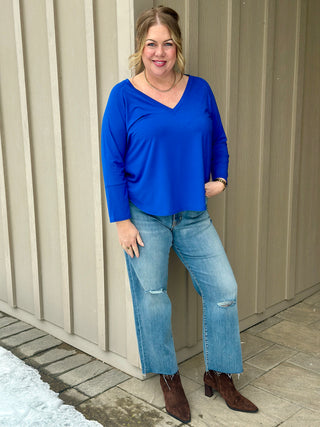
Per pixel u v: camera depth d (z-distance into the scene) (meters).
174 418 2.06
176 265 2.39
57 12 2.36
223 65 2.41
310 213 3.24
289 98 2.87
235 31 2.41
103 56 2.20
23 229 2.92
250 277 2.85
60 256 2.70
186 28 2.19
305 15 2.82
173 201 1.92
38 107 2.60
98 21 2.18
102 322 2.50
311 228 3.28
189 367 2.47
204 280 2.06
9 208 2.99
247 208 2.73
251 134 2.66
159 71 1.81
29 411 2.09
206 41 2.30
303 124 3.02
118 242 2.34
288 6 2.71
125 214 1.92
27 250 2.92
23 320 3.09
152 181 1.89
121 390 2.29
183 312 2.49
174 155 1.88
